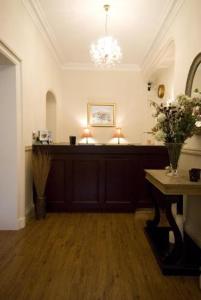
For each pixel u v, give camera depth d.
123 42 5.09
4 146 3.08
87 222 3.42
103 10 3.85
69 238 2.88
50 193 3.81
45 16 3.99
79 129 6.80
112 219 3.54
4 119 3.06
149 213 3.63
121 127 6.83
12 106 3.04
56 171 3.79
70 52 5.75
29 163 3.61
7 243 2.73
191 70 2.88
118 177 3.80
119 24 4.31
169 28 3.96
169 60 5.03
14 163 3.09
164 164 3.76
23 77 3.25
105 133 6.82
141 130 6.84
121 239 2.86
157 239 2.75
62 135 6.77
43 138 3.99
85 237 2.91
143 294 1.87
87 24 4.31
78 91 6.77
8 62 2.95
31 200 3.68
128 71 6.78
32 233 3.02
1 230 3.11
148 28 4.44
